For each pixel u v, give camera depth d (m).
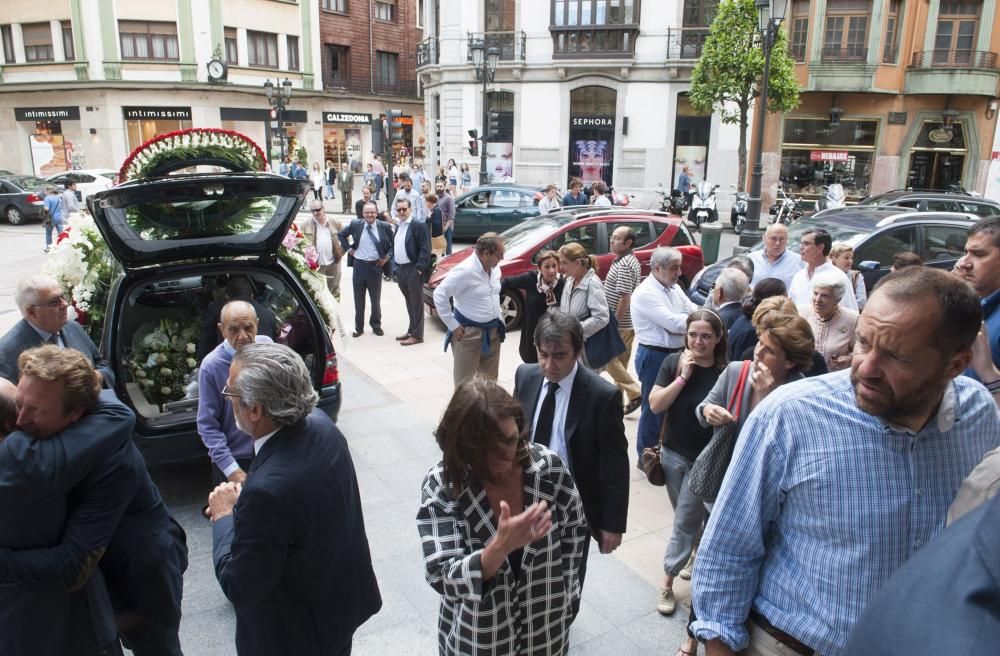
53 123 28.84
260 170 5.17
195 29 28.06
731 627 1.74
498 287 5.55
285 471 2.14
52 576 2.19
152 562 2.52
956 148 23.19
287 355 2.26
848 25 21.66
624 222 9.30
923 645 0.87
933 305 1.46
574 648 3.20
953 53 22.05
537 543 2.07
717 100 18.28
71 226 5.06
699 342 3.30
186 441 4.32
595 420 2.94
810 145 23.22
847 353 3.91
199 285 5.55
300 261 5.32
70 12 27.06
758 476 1.72
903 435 1.60
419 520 2.07
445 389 6.73
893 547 1.60
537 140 24.52
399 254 8.15
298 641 2.25
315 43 31.97
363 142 35.31
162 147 4.77
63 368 2.23
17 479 2.14
